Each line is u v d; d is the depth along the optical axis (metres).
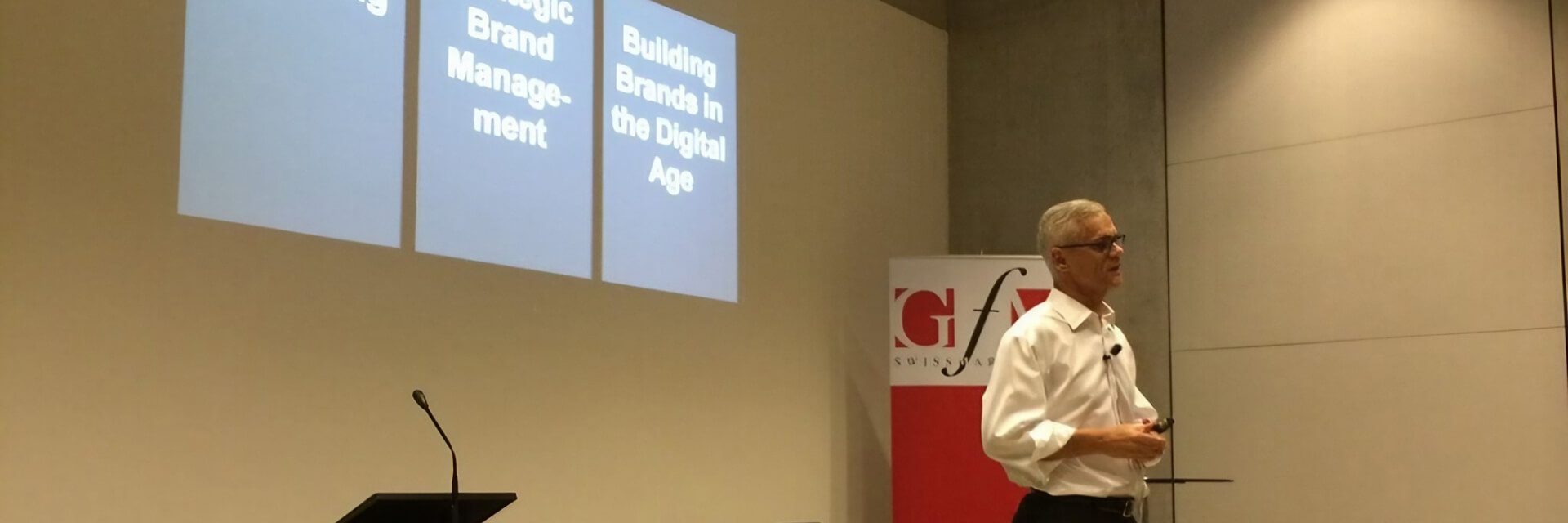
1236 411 5.42
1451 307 5.00
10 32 3.38
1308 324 5.30
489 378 4.27
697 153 5.06
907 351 5.21
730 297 5.10
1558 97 4.88
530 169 4.47
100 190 3.49
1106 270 3.17
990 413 3.06
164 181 3.60
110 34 3.55
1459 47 5.11
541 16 4.58
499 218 4.36
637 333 4.74
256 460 3.70
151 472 3.50
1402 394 5.06
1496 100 5.00
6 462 3.27
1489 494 4.84
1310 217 5.36
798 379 5.34
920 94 6.24
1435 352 5.01
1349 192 5.28
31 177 3.38
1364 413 5.13
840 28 5.83
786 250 5.38
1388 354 5.11
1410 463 5.01
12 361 3.30
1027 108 6.16
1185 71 5.75
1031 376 3.04
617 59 4.80
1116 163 5.87
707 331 4.99
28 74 3.40
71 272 3.42
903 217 6.01
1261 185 5.49
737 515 4.98
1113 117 5.91
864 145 5.86
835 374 5.51
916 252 6.06
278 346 3.78
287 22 3.90
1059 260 3.20
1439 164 5.09
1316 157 5.38
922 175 6.17
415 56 4.19
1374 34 5.31
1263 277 5.43
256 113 3.81
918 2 6.33
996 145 6.22
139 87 3.59
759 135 5.34
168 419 3.54
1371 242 5.20
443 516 2.95
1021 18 6.25
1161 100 5.79
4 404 3.28
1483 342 4.92
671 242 4.91
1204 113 5.68
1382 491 5.06
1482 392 4.90
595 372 4.58
